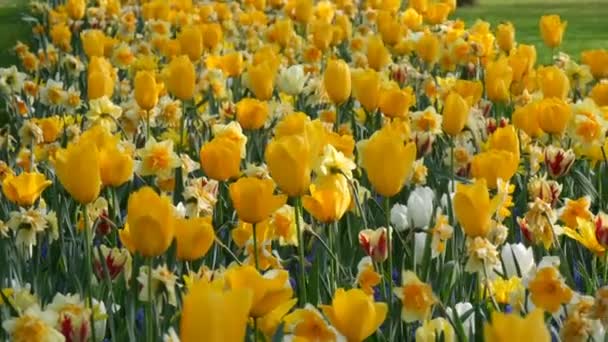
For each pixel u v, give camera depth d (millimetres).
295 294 5941
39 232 6270
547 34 12523
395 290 4500
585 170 8195
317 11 15766
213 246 6090
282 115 9719
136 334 5164
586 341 4375
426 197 6234
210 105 11070
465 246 5809
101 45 12422
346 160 5668
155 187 7969
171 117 9641
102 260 5047
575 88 11336
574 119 7629
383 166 5016
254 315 3746
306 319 3959
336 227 6051
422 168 7547
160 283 4742
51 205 8156
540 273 4551
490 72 9219
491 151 5965
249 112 7836
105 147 5465
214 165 5590
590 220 5859
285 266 6402
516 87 10742
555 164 6891
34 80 13883
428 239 5574
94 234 6602
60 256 6402
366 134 9719
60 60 14664
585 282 5977
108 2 17516
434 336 4414
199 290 2721
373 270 5312
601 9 30312
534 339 2859
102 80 8875
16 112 11547
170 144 6918
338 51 15297
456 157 8203
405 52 13117
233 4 18141
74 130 9289
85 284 5832
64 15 17281
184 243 4516
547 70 9531
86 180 4797
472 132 8805
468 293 5781
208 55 12703
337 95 8367
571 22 27484
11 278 5812
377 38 10891
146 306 4715
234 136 7176
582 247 6395
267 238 5848
